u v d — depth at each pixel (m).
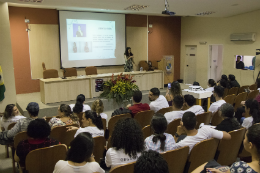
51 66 8.09
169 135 2.16
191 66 10.67
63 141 3.01
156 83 8.01
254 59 8.08
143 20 9.75
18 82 7.61
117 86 6.41
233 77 6.41
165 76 9.00
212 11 7.71
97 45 8.81
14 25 7.32
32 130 2.20
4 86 5.75
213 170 1.42
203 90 5.01
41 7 7.57
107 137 3.46
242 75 8.57
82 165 1.67
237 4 6.84
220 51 9.76
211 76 9.98
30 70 7.75
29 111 3.12
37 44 7.75
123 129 1.82
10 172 3.19
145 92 7.55
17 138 2.68
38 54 7.80
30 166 2.13
